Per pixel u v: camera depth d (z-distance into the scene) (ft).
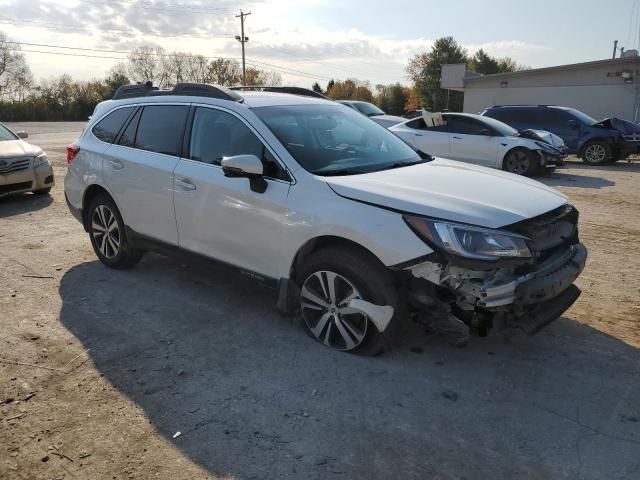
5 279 17.58
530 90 104.99
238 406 10.59
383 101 269.64
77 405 10.64
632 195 34.35
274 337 13.44
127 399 10.84
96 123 18.54
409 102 243.81
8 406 10.59
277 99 15.35
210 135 14.69
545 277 11.26
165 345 13.09
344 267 11.84
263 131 13.53
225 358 12.44
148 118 16.57
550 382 11.38
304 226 12.22
